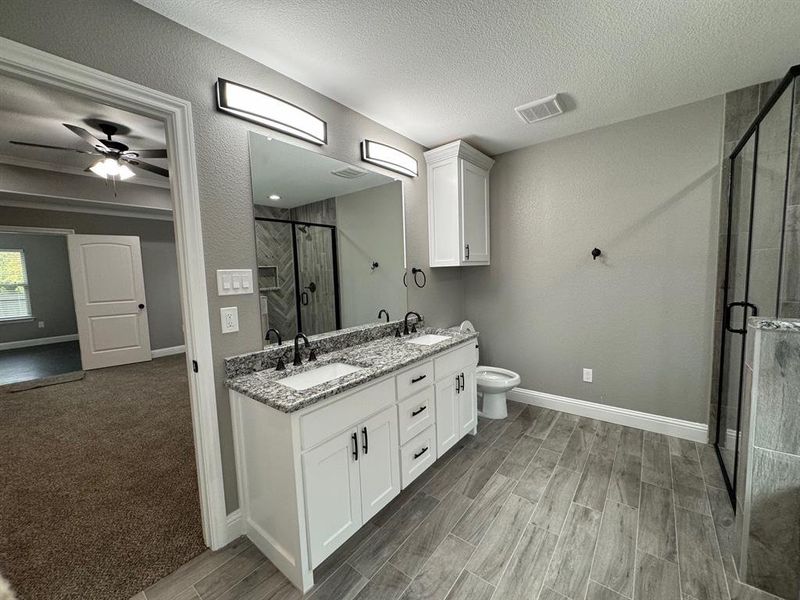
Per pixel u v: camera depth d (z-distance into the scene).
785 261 1.90
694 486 2.00
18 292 6.84
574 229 2.87
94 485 2.14
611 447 2.44
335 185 2.22
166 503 1.97
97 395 3.79
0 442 2.72
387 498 1.80
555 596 1.37
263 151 1.81
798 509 1.31
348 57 1.75
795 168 1.85
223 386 1.67
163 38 1.44
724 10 1.47
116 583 1.47
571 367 2.99
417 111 2.35
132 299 5.12
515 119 2.49
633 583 1.41
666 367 2.57
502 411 2.94
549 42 1.67
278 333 1.92
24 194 3.69
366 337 2.45
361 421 1.63
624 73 1.95
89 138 2.60
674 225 2.46
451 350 2.33
